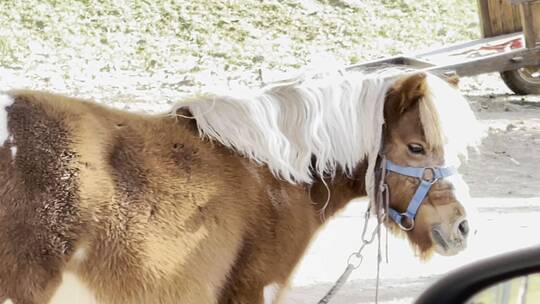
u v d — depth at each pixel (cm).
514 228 804
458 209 468
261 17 1853
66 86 1416
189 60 1614
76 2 1834
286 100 471
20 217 412
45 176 418
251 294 457
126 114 456
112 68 1546
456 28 1856
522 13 1272
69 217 417
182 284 437
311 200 481
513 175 990
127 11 1822
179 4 1880
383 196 482
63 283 422
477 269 325
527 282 320
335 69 493
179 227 435
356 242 784
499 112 1294
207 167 449
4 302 415
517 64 1275
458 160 473
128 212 427
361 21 1862
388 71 498
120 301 428
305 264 728
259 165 464
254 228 455
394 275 704
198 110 459
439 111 463
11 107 427
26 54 1571
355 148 478
